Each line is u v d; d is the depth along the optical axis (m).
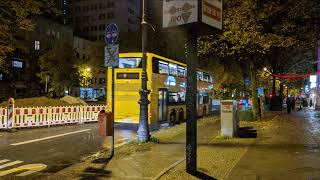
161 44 42.22
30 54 73.19
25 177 9.20
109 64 11.27
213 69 39.22
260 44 19.77
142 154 11.80
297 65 43.94
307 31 21.33
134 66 21.56
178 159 10.84
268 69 42.53
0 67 28.28
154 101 21.56
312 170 8.85
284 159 10.34
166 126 23.67
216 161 10.12
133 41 51.38
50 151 13.34
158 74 22.20
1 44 22.33
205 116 32.19
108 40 11.34
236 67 37.34
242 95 51.06
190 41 8.32
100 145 14.85
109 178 8.64
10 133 18.98
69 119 24.52
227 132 15.61
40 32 81.50
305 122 23.73
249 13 19.08
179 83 26.03
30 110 21.88
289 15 19.92
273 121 24.22
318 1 19.44
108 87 22.12
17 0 19.80
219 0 8.48
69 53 65.44
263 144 13.50
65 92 76.00
